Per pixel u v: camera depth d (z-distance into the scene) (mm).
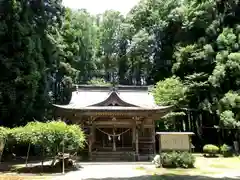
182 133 17391
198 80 29359
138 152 21422
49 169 15641
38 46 26375
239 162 19172
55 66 32250
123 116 21625
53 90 36281
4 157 22156
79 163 18656
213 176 13047
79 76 41750
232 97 25094
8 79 22875
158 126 29844
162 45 38062
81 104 22469
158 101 27719
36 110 26125
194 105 29719
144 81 42375
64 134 14812
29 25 25562
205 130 31203
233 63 26266
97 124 21922
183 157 16547
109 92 23203
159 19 39750
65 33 36938
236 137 25953
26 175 13883
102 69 47031
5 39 23484
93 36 46125
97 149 21969
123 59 44219
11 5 23469
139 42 38844
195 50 30188
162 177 12805
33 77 23516
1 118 22719
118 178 12594
